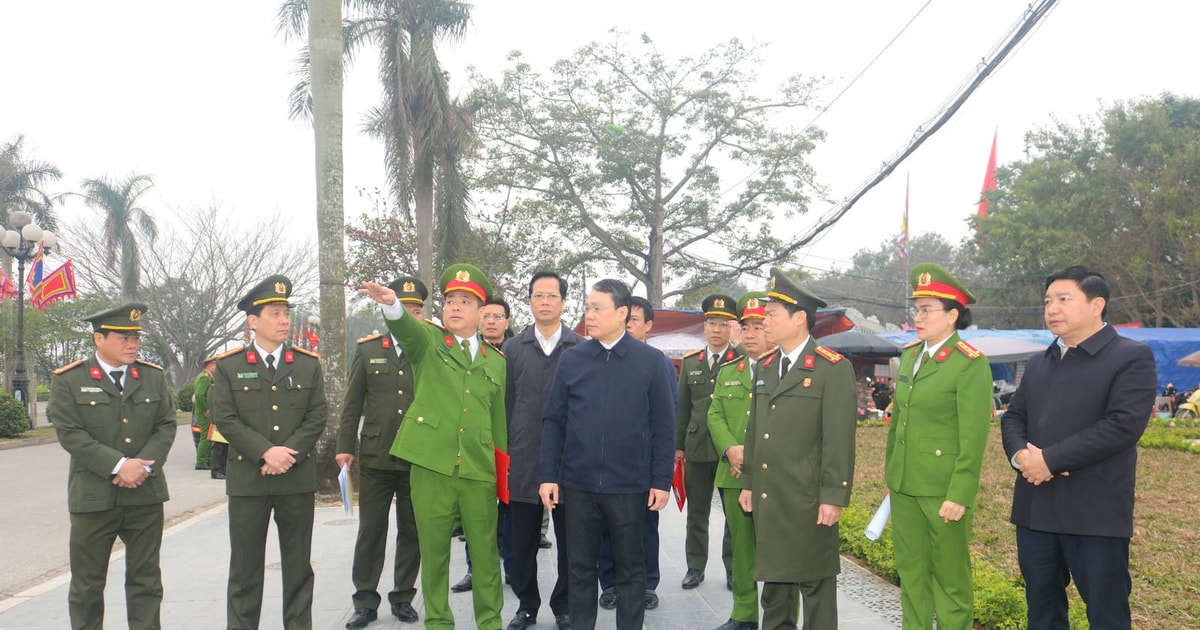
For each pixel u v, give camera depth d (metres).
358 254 20.86
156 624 4.20
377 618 4.98
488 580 4.38
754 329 5.07
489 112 25.42
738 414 5.02
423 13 13.30
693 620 4.96
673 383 4.57
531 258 23.72
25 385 18.94
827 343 19.17
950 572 4.03
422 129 13.52
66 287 20.28
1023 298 36.41
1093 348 3.64
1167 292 30.25
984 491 9.59
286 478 4.32
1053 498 3.62
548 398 4.60
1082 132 32.66
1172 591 5.48
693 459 5.71
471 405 4.38
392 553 6.71
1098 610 3.54
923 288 4.14
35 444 17.67
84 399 4.10
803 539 3.79
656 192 27.44
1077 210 30.67
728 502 4.83
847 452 3.76
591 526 4.16
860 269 61.47
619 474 4.09
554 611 4.83
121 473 4.02
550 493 4.21
